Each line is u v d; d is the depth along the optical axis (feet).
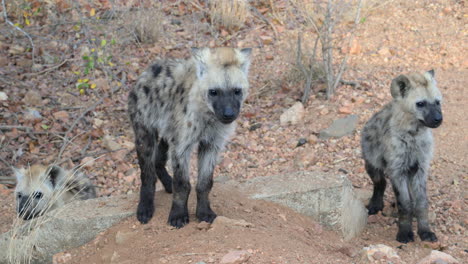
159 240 10.00
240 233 9.87
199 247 9.66
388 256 9.86
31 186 11.58
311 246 10.18
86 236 10.53
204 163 10.30
